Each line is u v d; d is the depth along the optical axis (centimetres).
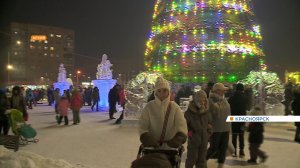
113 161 766
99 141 1053
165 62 2136
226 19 2044
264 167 727
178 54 2066
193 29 2027
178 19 2106
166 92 411
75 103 1542
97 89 2400
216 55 2014
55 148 931
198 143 564
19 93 1059
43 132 1262
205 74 2048
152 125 408
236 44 2017
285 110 1490
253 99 1465
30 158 534
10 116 987
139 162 285
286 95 1498
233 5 2075
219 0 2052
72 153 859
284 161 785
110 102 1769
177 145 382
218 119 668
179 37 2059
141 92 1481
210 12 2055
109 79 2553
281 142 1045
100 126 1449
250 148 771
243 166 736
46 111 2416
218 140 673
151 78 1503
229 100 852
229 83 2022
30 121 1673
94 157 810
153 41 2247
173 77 2102
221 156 679
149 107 414
